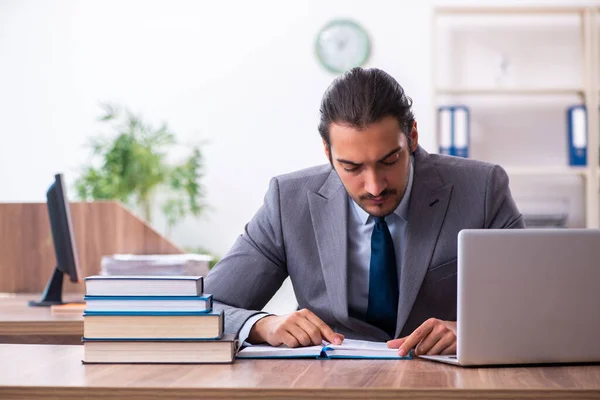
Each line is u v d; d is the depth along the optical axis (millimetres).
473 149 4934
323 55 4961
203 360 1531
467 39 4934
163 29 5055
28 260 3229
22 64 5109
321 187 2023
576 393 1272
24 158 5109
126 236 3203
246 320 1766
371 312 1928
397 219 1960
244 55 5023
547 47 4910
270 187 2086
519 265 1499
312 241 1993
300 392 1283
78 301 2883
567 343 1509
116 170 4691
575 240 1509
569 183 4914
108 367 1497
